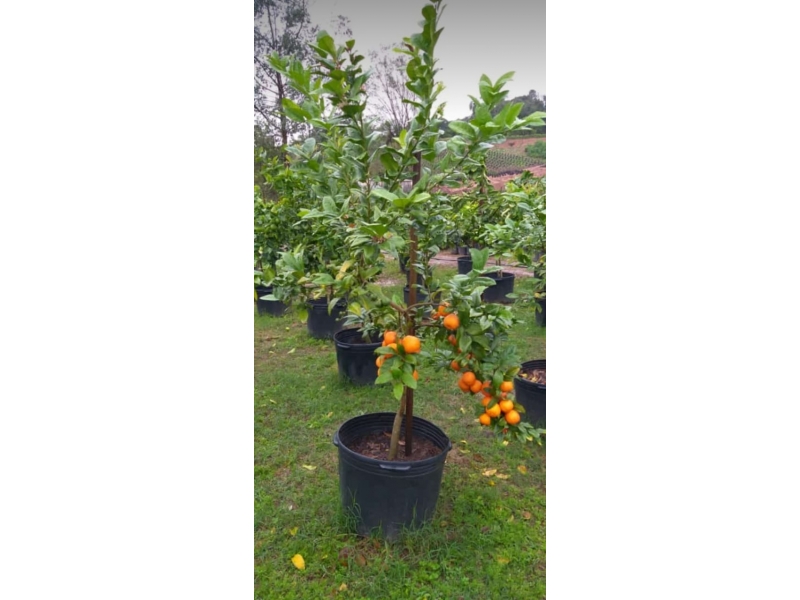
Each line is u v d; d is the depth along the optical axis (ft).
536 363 11.95
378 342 13.24
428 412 11.53
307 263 14.11
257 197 17.60
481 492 8.68
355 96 6.27
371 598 6.79
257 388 12.74
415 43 6.00
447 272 23.84
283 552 7.47
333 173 6.88
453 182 6.52
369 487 7.48
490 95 5.58
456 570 7.14
